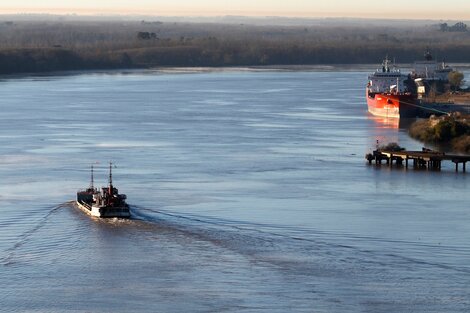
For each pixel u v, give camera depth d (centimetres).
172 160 19775
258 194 16350
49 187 16900
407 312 10800
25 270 12169
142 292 11412
